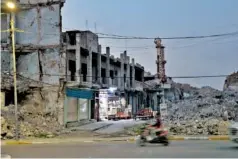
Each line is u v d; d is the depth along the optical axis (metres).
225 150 18.30
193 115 39.31
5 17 38.66
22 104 37.47
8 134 28.89
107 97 52.00
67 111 38.62
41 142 26.39
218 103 43.56
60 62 38.25
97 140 27.52
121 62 59.44
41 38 38.59
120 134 32.12
